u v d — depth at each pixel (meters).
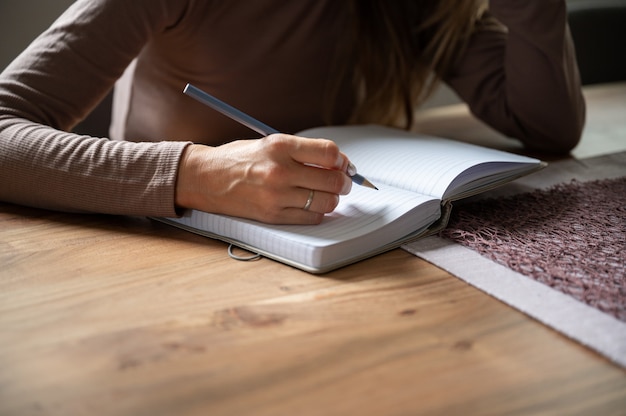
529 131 1.22
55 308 0.59
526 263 0.68
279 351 0.52
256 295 0.62
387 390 0.47
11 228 0.79
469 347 0.53
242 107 1.18
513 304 0.60
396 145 0.96
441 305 0.61
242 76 1.15
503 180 0.86
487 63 1.28
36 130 0.83
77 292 0.62
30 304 0.60
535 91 1.17
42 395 0.46
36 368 0.50
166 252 0.73
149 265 0.69
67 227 0.80
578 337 0.54
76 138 0.83
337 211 0.77
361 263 0.70
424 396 0.47
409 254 0.73
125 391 0.47
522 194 0.91
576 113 1.18
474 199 0.89
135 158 0.79
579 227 0.78
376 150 0.94
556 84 1.16
